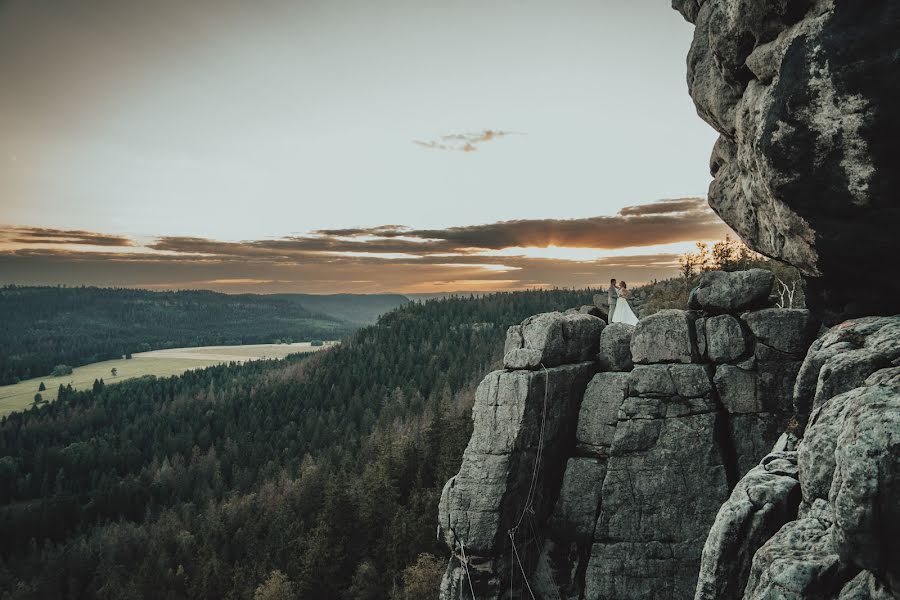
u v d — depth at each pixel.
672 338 20.58
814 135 10.93
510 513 20.20
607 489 20.31
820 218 11.61
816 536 9.41
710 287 20.81
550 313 22.83
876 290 12.55
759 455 19.31
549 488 21.62
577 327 22.67
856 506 7.08
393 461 138.12
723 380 19.91
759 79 13.09
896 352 10.60
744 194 15.41
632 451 20.23
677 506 19.48
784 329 19.38
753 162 13.59
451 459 112.06
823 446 9.71
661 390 20.30
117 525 175.12
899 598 7.01
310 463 188.38
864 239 11.27
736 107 14.59
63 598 147.88
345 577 93.00
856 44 9.96
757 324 19.70
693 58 16.75
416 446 149.38
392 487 121.25
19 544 174.12
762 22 12.43
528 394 20.22
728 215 16.66
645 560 19.56
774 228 14.00
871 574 7.72
